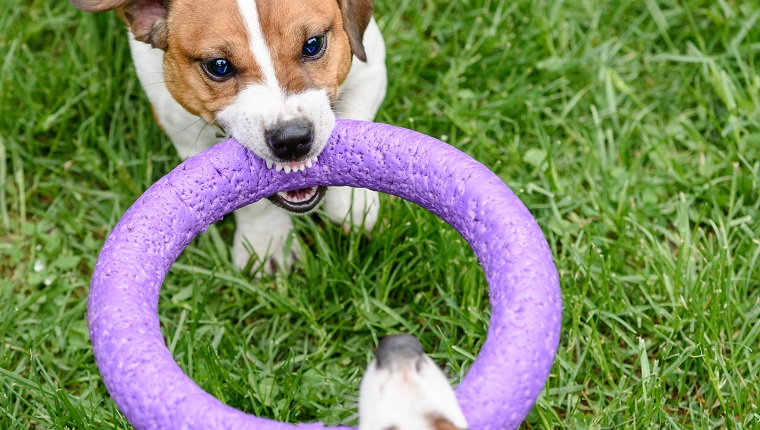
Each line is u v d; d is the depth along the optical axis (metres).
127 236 0.84
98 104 1.11
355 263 1.00
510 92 1.12
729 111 1.09
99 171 1.07
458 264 0.99
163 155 1.08
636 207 1.04
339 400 0.93
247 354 0.96
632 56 1.15
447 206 0.87
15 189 1.08
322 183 0.92
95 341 0.80
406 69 1.13
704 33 1.15
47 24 1.16
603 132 1.10
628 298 0.99
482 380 0.78
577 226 1.03
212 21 0.91
